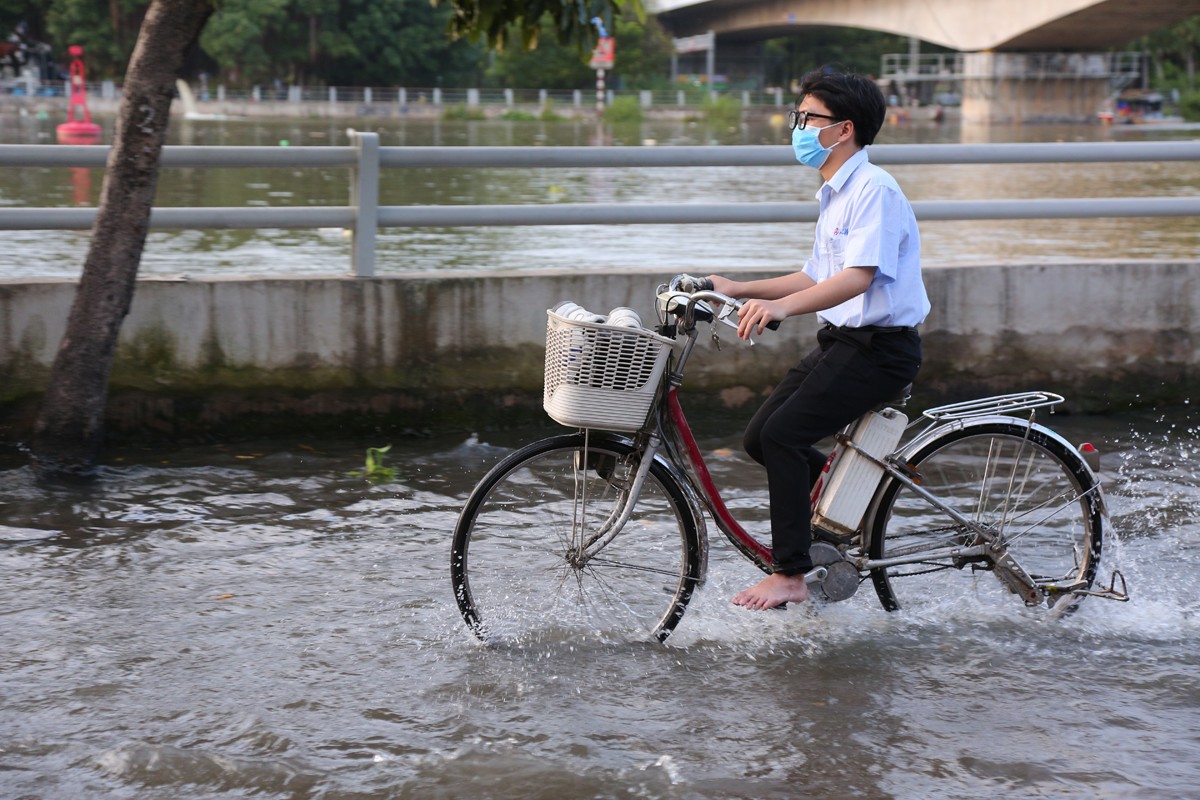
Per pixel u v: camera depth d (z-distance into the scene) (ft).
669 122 239.91
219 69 293.23
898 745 13.20
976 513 17.24
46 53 296.30
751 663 15.24
